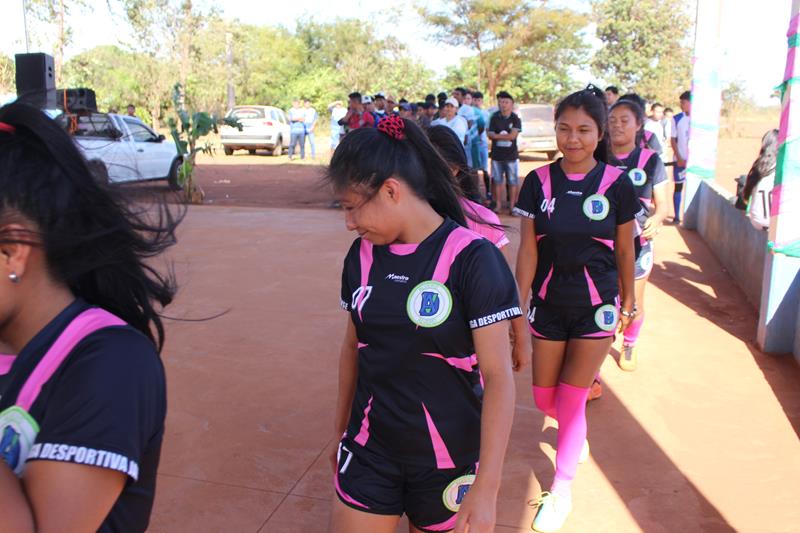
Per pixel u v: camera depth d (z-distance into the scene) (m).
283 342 5.59
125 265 1.33
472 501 1.77
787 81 5.10
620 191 3.16
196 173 19.48
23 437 1.17
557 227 3.17
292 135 23.17
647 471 3.75
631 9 46.19
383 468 2.00
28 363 1.19
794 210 5.21
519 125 11.91
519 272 3.30
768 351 5.45
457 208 2.03
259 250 8.94
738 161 21.95
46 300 1.24
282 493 3.51
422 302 1.87
